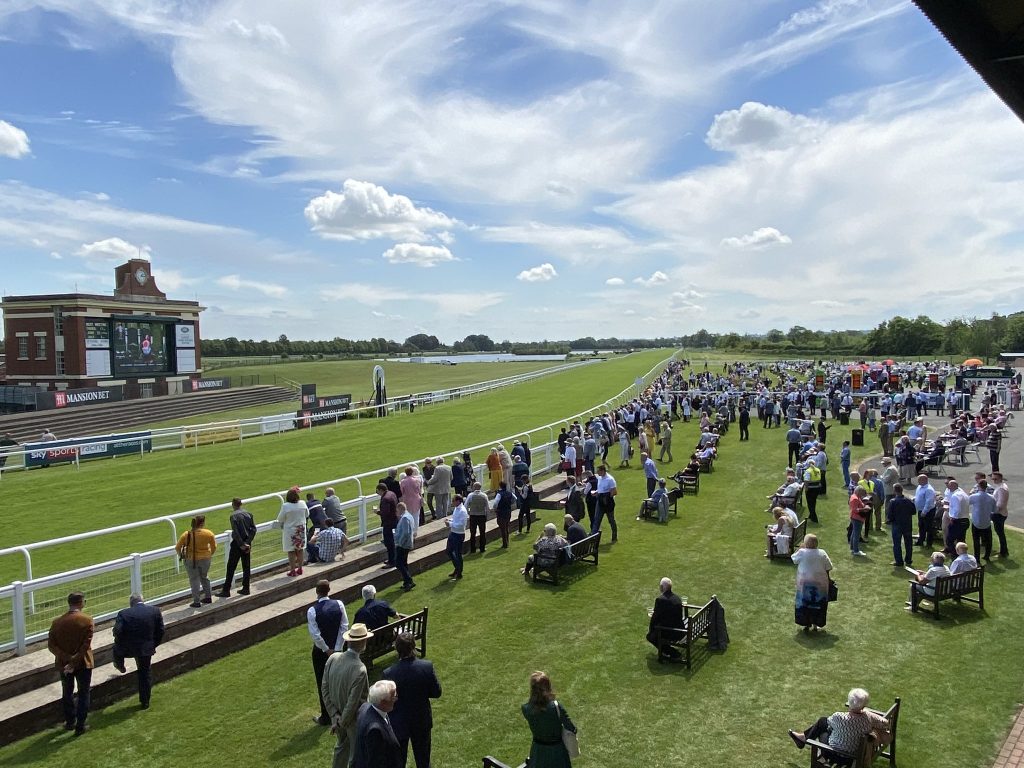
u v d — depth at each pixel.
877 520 16.73
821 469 20.08
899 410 36.12
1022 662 9.65
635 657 9.99
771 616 11.48
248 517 11.48
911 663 9.70
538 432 34.12
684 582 13.13
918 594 11.45
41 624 10.02
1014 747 7.64
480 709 8.56
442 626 11.12
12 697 8.45
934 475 22.48
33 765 7.44
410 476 15.20
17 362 54.28
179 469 25.89
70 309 51.84
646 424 27.64
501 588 12.88
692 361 115.19
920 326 120.44
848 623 11.16
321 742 7.91
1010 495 19.61
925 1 4.72
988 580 12.95
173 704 8.78
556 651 10.20
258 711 8.60
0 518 18.81
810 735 7.26
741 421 31.06
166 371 59.44
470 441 32.09
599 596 12.42
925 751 7.61
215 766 7.44
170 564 11.43
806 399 38.34
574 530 13.98
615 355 160.75
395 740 5.73
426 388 81.62
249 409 56.84
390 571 13.22
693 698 8.83
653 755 7.59
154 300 58.09
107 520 18.53
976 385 48.75
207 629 10.49
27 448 26.42
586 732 8.05
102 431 42.44
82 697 8.09
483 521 15.19
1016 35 5.11
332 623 8.20
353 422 40.16
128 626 8.53
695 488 20.69
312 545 13.27
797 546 14.91
